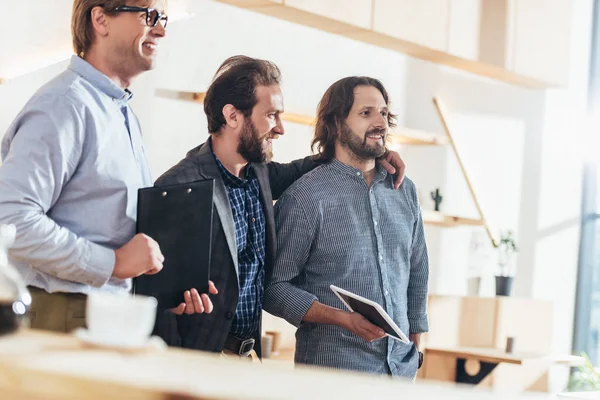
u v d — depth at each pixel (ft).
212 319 7.79
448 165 18.39
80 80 6.53
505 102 20.18
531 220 21.04
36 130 6.15
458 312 17.25
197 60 13.32
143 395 2.34
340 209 9.30
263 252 8.61
